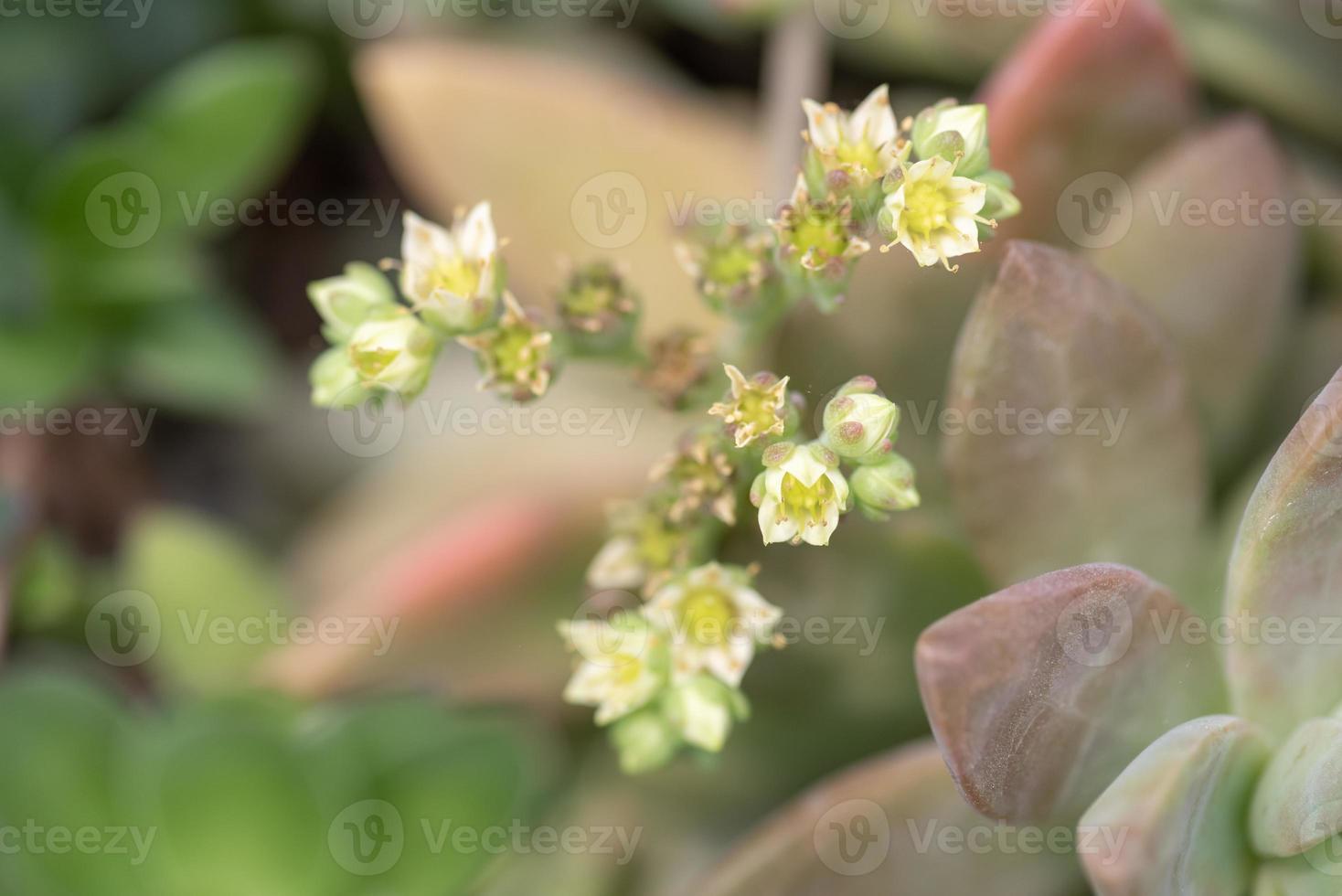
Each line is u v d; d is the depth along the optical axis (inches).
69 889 13.9
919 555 13.6
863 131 12.3
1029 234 13.8
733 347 13.2
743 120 15.8
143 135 15.3
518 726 14.0
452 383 15.6
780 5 14.9
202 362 15.6
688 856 14.5
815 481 12.0
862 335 13.7
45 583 15.4
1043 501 13.1
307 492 16.2
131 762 13.9
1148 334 12.8
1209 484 14.0
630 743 12.9
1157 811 11.8
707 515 13.1
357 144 16.7
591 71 15.0
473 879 14.0
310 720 14.0
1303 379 14.3
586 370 15.3
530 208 14.7
